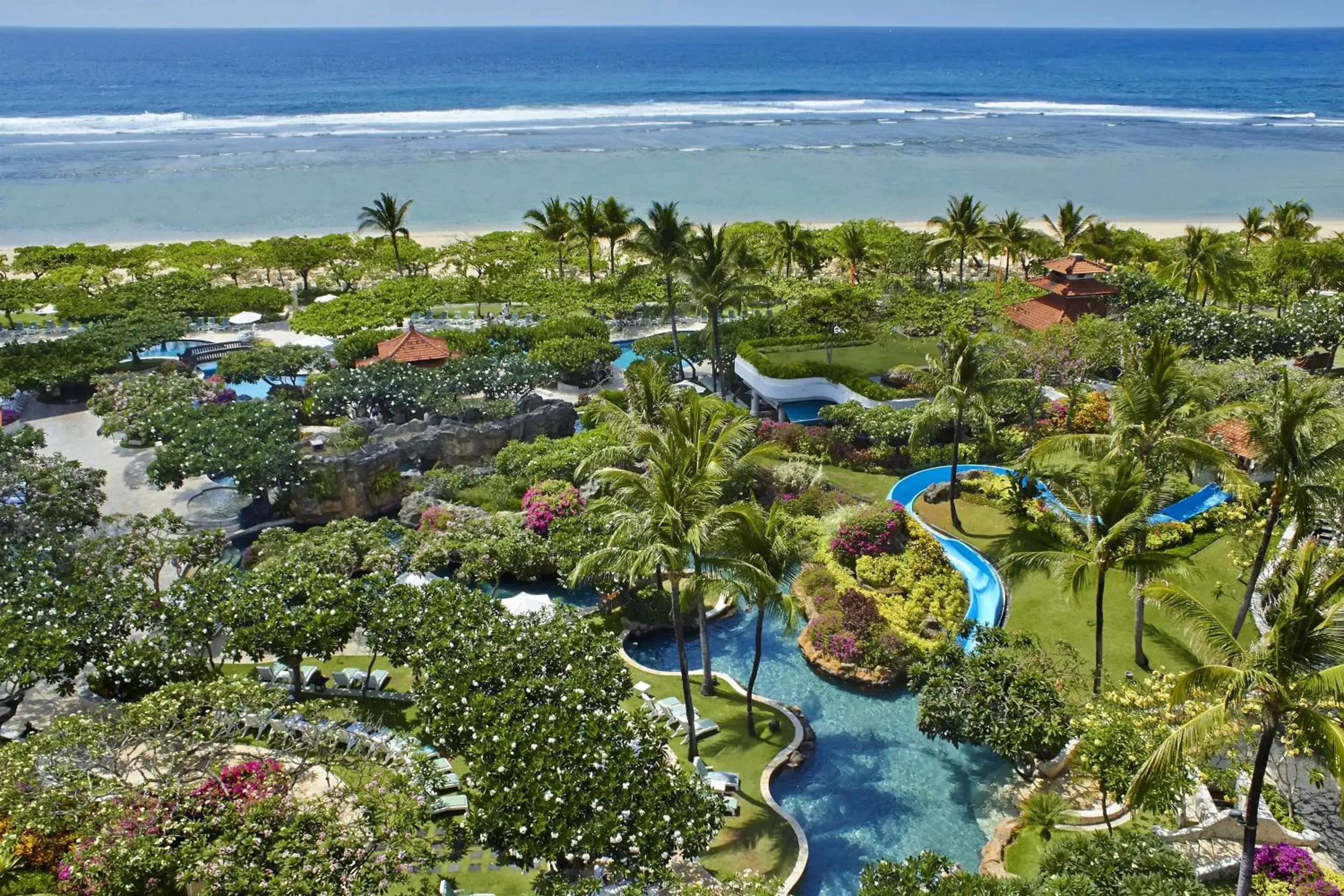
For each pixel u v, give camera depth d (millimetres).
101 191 135000
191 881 21938
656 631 38156
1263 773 21672
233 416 46750
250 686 26969
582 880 22750
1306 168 160500
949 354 42812
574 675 27844
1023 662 30062
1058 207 130750
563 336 68250
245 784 24219
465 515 43031
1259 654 20422
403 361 59531
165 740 25281
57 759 24125
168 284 78562
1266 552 33688
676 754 30062
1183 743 20391
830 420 52594
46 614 30344
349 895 21453
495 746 24781
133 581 32375
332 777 27016
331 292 86625
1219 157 172125
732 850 26469
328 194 136250
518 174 152250
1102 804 27672
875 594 38312
